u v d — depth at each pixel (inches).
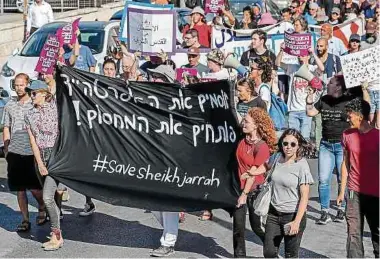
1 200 439.5
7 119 382.3
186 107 339.3
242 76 393.1
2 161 534.3
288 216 293.3
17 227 387.2
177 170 336.8
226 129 335.9
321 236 369.1
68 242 364.5
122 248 355.3
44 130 362.0
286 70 506.0
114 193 338.3
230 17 661.9
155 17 431.5
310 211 410.3
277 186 293.7
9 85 584.7
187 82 416.2
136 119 339.3
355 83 358.6
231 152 334.3
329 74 474.9
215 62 409.7
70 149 339.6
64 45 506.9
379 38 483.8
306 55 469.7
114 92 341.1
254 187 313.6
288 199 292.8
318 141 486.0
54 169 338.0
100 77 341.4
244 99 355.6
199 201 334.3
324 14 777.6
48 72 430.9
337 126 377.1
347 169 305.3
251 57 504.7
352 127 302.5
